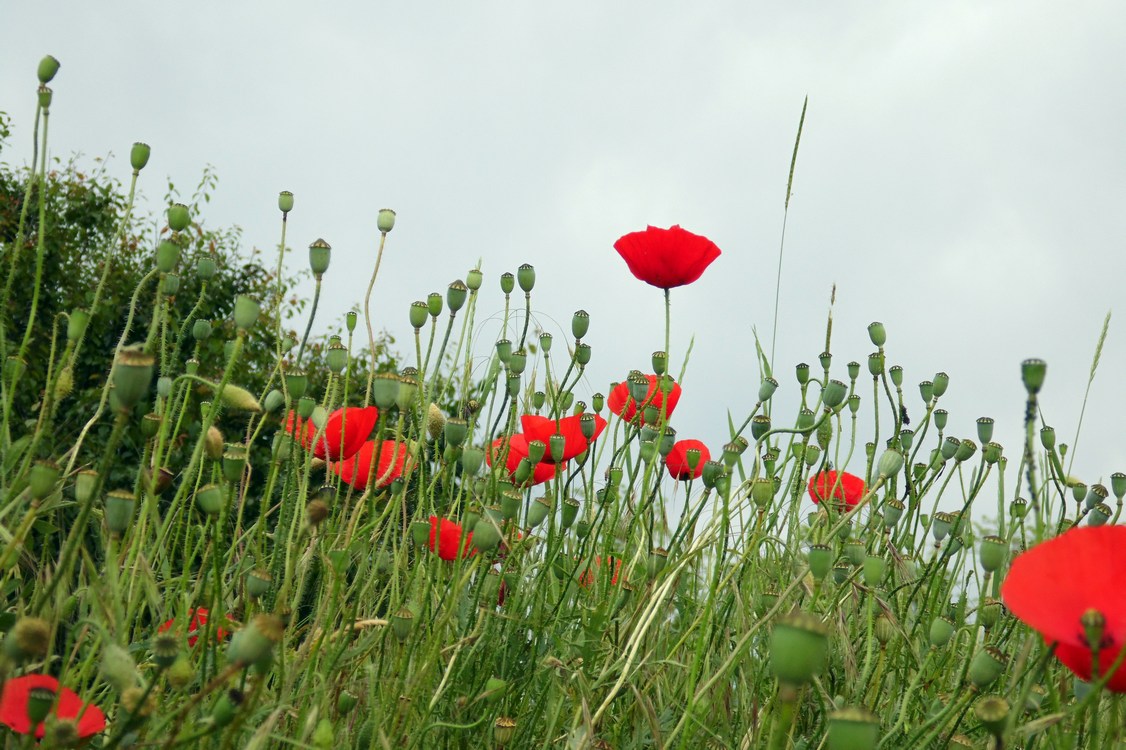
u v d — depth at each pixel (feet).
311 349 11.48
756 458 2.80
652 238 2.98
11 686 1.93
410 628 2.39
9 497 2.28
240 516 2.65
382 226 2.81
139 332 10.02
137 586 2.31
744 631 2.76
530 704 2.88
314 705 2.27
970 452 2.96
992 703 1.89
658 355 3.01
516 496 2.45
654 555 2.66
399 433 2.56
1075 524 2.77
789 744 2.33
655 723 2.49
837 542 2.85
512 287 3.10
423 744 2.53
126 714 1.94
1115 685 1.82
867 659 2.42
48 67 2.51
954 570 2.93
